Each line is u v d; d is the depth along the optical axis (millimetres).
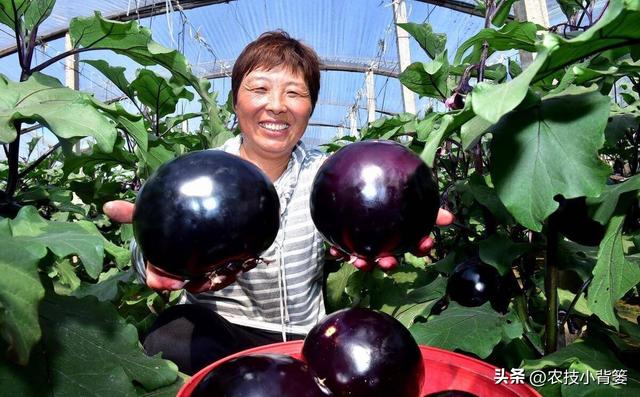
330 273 1713
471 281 1142
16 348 515
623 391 770
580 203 883
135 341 792
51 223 723
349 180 662
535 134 729
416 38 1549
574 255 1137
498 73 1443
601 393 769
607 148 1493
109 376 710
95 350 742
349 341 608
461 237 1729
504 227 1257
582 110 715
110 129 895
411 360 616
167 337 1161
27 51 1113
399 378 601
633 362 931
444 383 690
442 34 1517
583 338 936
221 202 644
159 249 653
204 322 1183
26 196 1282
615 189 789
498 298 1128
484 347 885
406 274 1677
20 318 533
